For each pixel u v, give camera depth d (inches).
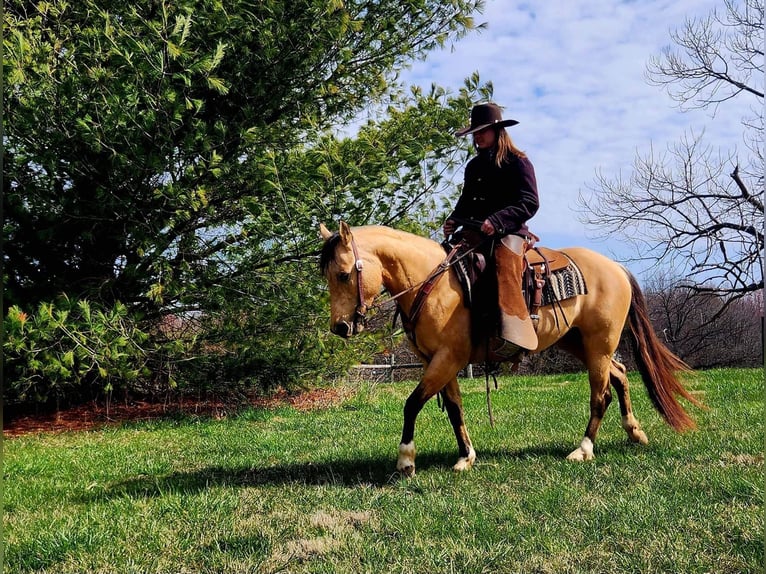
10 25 326.6
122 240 369.4
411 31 395.5
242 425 360.2
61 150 332.5
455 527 148.8
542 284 208.8
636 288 236.4
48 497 198.4
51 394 400.2
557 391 485.1
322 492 183.0
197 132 325.1
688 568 122.4
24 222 353.7
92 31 316.5
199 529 153.0
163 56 300.4
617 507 157.3
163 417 401.4
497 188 204.4
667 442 239.3
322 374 449.1
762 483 171.5
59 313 311.3
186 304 397.1
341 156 345.4
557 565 125.4
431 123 372.2
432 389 197.0
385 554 134.2
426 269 196.1
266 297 389.1
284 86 361.7
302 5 336.2
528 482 187.0
